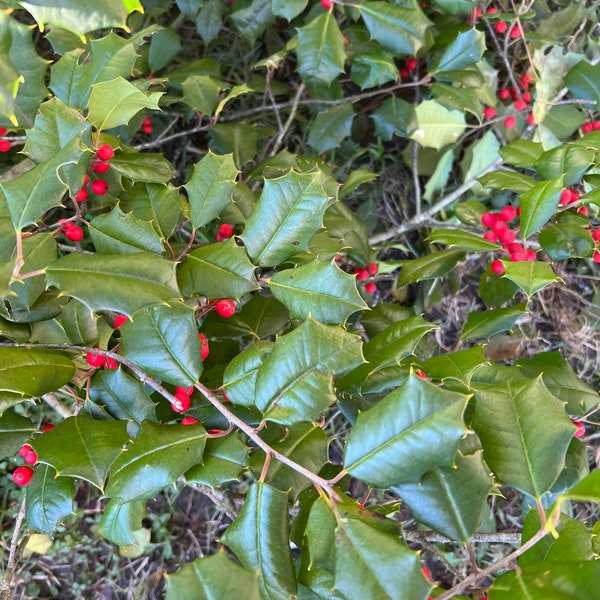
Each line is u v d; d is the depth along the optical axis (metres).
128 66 0.33
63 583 0.51
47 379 0.27
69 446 0.25
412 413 0.23
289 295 0.28
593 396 0.36
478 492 0.24
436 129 0.52
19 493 0.49
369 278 0.48
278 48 0.54
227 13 0.52
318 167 0.39
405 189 0.58
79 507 0.51
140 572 0.52
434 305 0.58
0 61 0.18
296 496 0.28
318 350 0.26
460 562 0.54
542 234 0.34
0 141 0.34
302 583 0.27
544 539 0.28
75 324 0.29
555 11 0.59
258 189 0.48
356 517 0.24
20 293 0.27
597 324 0.59
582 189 0.55
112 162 0.31
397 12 0.42
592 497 0.22
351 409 0.34
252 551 0.26
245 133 0.46
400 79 0.53
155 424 0.27
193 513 0.54
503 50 0.53
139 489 0.26
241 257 0.28
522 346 0.58
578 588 0.22
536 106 0.51
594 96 0.46
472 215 0.41
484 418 0.27
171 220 0.32
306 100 0.50
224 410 0.27
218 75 0.47
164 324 0.27
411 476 0.23
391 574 0.22
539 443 0.26
